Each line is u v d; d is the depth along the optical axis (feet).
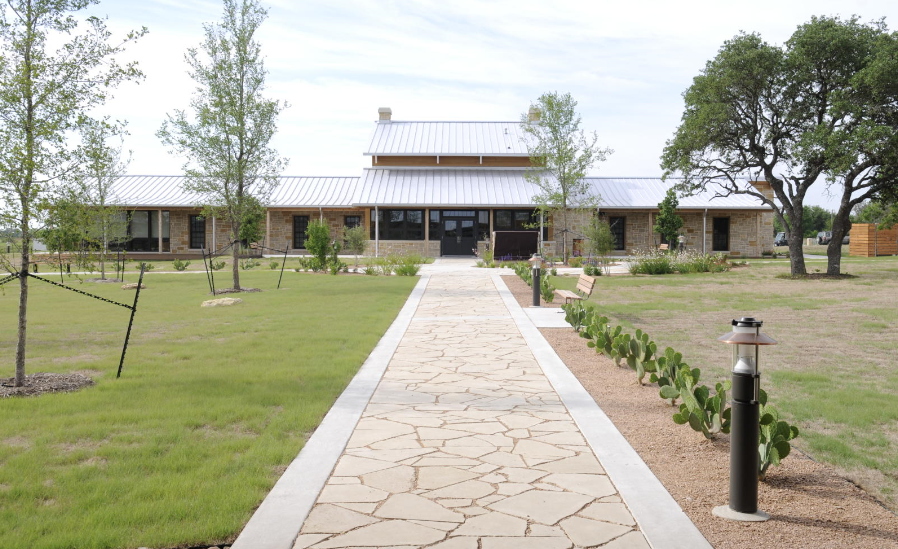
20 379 23.75
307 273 86.28
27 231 23.67
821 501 14.11
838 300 54.03
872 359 30.22
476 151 131.13
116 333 38.22
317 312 46.83
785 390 24.38
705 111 74.90
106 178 81.61
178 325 41.37
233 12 61.93
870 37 73.15
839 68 73.20
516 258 108.06
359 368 27.91
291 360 29.12
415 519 12.80
